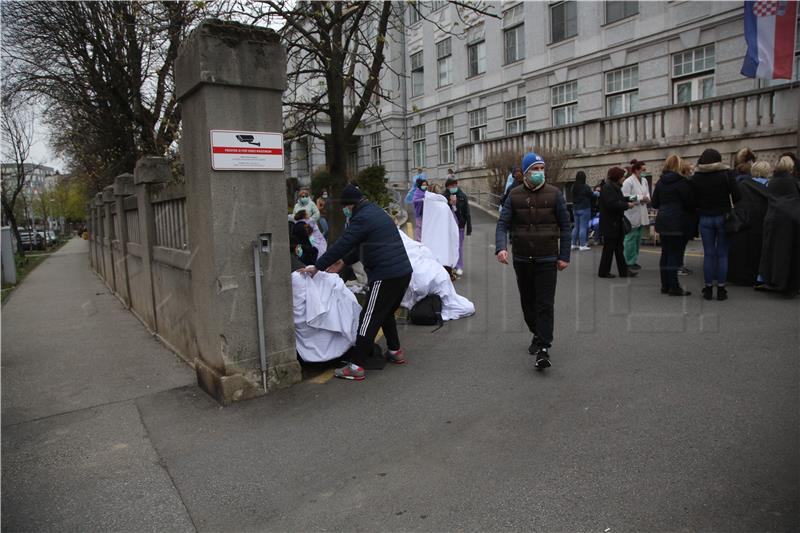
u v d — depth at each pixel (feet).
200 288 15.79
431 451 11.46
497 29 75.31
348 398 14.69
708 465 10.21
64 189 231.91
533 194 15.92
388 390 15.08
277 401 14.82
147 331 25.54
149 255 24.00
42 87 48.32
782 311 20.67
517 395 14.12
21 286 49.62
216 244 14.51
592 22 61.98
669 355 16.46
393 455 11.41
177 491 10.53
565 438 11.60
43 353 21.90
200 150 14.62
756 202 25.40
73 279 53.42
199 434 13.03
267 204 15.21
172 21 26.84
